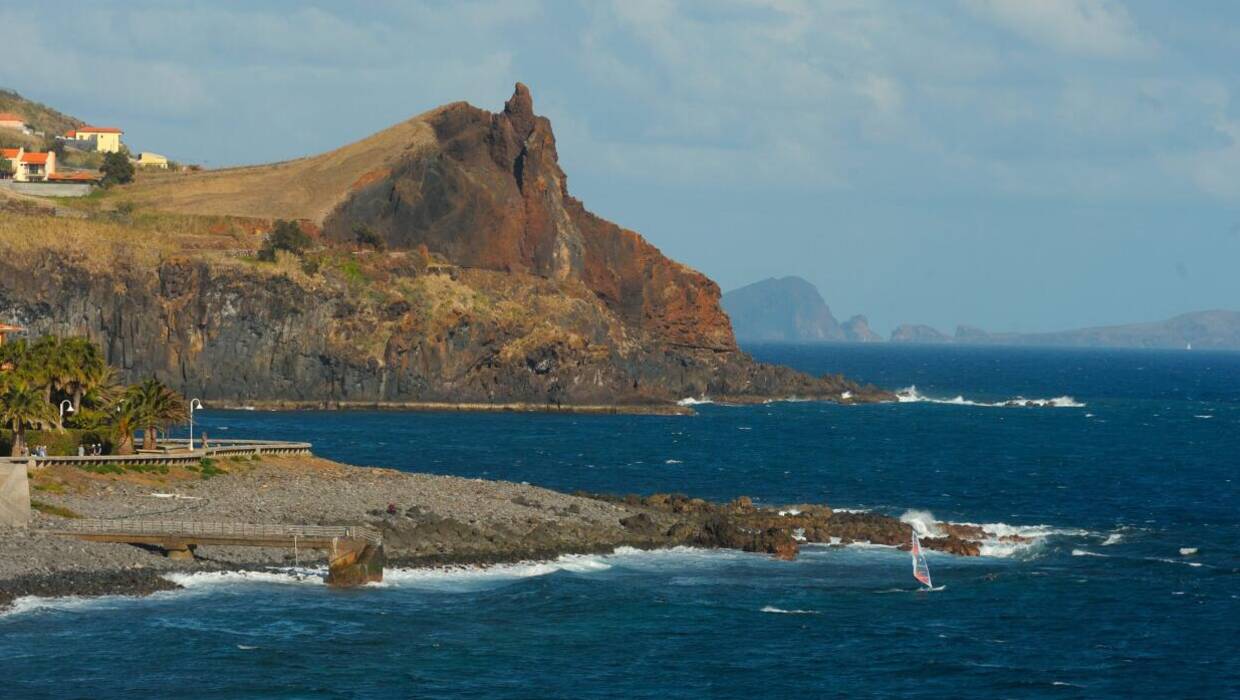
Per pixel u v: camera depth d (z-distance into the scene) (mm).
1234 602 103875
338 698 76625
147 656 81250
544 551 112250
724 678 82750
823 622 95312
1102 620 97875
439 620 91938
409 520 116312
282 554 106125
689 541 119812
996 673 84938
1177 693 82000
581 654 86125
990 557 119188
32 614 87062
